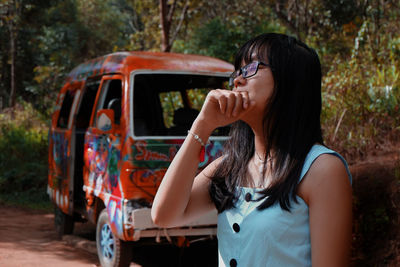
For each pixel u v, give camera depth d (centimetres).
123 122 438
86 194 512
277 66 128
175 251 575
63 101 639
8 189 1045
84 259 536
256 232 124
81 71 600
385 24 971
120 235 419
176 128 525
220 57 1168
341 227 117
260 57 131
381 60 815
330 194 118
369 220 384
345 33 1172
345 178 120
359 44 905
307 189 121
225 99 128
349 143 566
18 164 1168
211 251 575
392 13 1015
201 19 1600
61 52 2239
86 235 691
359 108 621
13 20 2044
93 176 498
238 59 139
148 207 415
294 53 129
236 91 133
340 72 838
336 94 716
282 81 128
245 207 130
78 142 584
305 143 127
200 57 527
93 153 499
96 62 560
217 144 438
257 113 133
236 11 1438
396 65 752
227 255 132
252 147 142
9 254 547
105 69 507
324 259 116
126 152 423
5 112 1817
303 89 129
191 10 1418
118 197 429
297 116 128
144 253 567
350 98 657
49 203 953
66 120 640
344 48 1117
